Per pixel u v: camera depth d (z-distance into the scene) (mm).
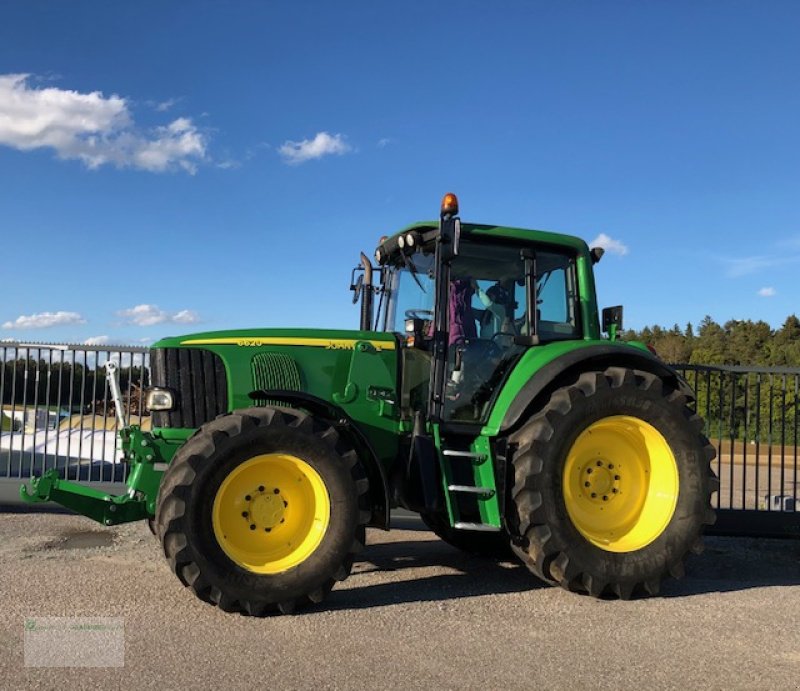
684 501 4945
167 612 4211
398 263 5977
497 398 5047
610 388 4867
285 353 5023
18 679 3195
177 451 4434
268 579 4180
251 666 3416
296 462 4367
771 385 7016
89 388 7797
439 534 6031
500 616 4332
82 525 6828
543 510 4637
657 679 3398
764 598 4910
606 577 4691
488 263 5398
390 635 3924
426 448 4766
